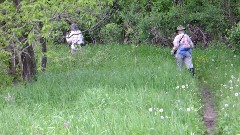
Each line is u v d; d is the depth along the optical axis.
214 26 19.08
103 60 16.84
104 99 9.76
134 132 7.51
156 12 19.61
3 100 10.55
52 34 11.80
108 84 11.39
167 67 13.59
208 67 15.15
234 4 19.33
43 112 9.41
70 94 10.56
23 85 11.78
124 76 12.07
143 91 10.27
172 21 19.20
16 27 11.52
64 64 15.84
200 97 11.41
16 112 9.08
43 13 10.86
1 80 12.45
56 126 7.99
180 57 14.27
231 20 19.23
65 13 11.55
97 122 8.06
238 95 10.08
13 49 12.02
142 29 19.45
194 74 14.11
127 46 20.03
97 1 12.12
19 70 13.48
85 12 11.93
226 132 8.08
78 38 16.80
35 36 11.23
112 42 21.38
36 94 10.66
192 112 8.91
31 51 12.95
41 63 14.20
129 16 20.42
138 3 20.62
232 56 16.34
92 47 20.59
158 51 18.28
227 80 12.24
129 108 9.16
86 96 10.09
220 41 19.20
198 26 19.67
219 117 9.18
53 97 10.62
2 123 8.37
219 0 19.44
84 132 7.59
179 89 10.98
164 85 11.45
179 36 14.25
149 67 14.01
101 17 16.56
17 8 11.41
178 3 20.19
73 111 9.25
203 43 19.66
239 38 16.28
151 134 7.48
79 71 13.25
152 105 9.32
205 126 8.98
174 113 8.69
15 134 7.77
